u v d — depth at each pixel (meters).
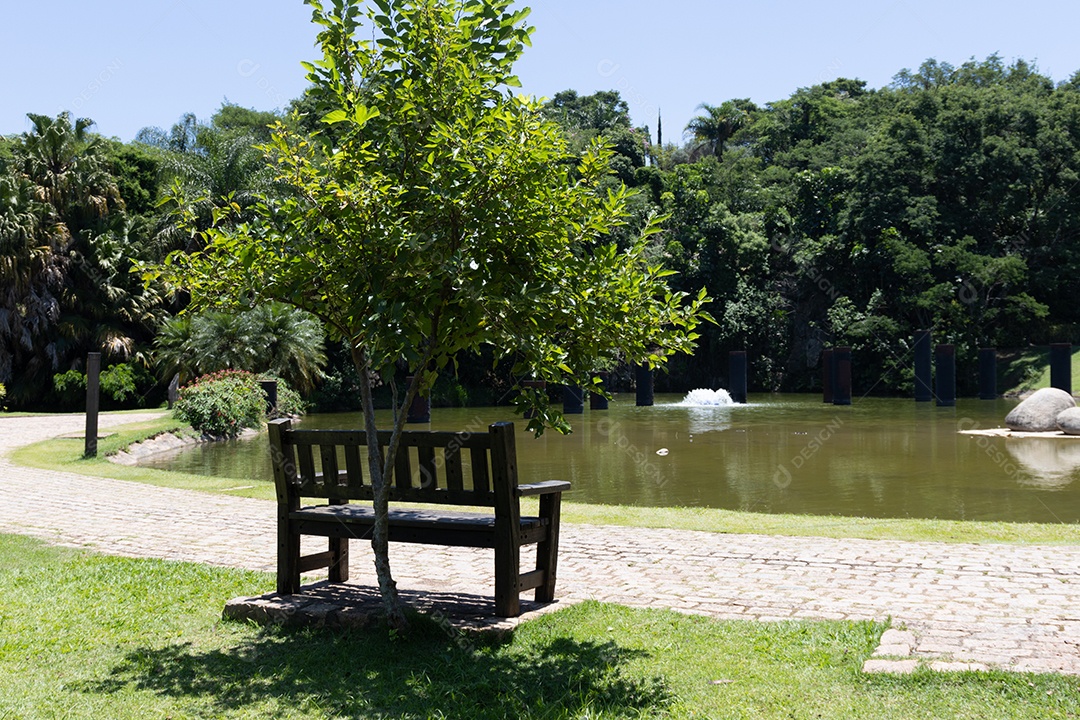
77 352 40.00
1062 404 21.98
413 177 4.83
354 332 5.05
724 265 52.81
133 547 7.91
